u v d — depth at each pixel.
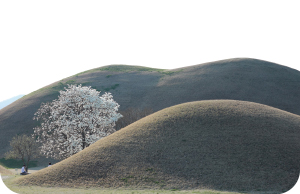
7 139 55.72
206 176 20.81
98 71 98.38
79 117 33.81
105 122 35.50
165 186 19.94
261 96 66.25
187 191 18.97
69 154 33.78
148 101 71.12
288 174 20.84
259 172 21.03
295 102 64.06
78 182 21.12
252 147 23.61
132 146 24.58
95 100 35.31
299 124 27.73
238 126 26.36
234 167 21.59
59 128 34.81
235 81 73.06
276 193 18.91
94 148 25.45
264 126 26.42
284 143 24.14
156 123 27.97
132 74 93.00
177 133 25.92
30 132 57.53
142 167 22.05
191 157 22.81
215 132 25.66
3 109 70.50
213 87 71.75
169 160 22.66
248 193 18.81
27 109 67.25
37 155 44.72
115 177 21.23
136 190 19.47
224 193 18.48
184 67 93.31
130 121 50.12
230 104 31.45
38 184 21.33
